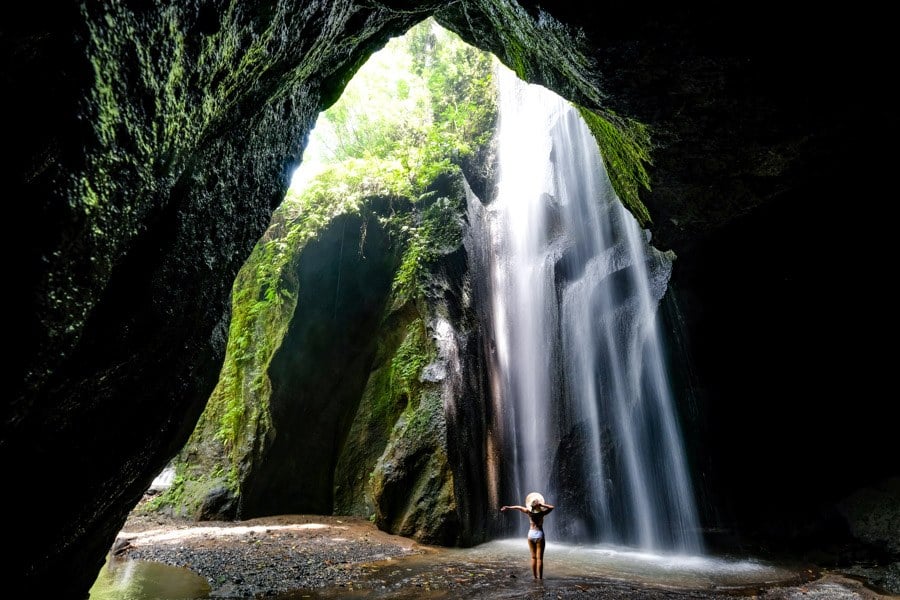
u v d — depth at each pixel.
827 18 5.26
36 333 1.97
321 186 13.82
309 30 4.23
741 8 5.20
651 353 14.12
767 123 6.65
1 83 1.81
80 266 2.16
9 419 1.99
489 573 7.39
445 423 10.79
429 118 16.47
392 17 5.74
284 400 12.54
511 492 12.27
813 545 10.31
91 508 3.46
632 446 13.78
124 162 2.39
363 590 6.29
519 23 6.10
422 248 12.75
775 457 12.52
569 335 14.23
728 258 10.92
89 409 2.96
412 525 10.15
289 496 12.55
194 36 2.75
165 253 3.22
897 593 6.85
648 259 13.63
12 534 2.74
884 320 10.17
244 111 3.95
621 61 5.85
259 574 6.93
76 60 2.00
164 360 3.68
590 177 14.66
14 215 1.89
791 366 11.97
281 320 12.99
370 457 12.41
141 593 5.98
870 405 10.74
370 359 13.34
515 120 16.36
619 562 8.95
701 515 13.01
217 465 12.76
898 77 5.76
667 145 7.32
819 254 10.02
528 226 15.36
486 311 13.84
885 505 9.63
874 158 7.40
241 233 4.56
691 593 6.61
